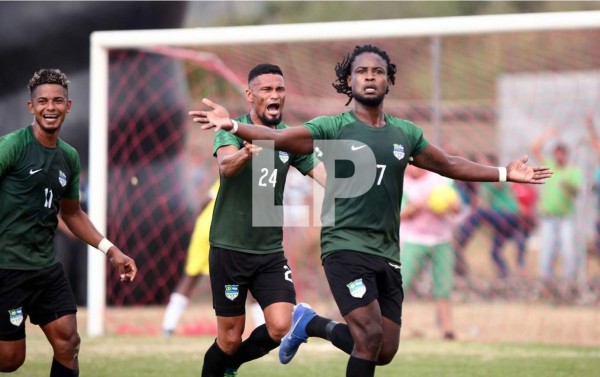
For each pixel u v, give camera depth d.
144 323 40.31
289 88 58.97
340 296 19.75
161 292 46.50
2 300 20.53
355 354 19.48
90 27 48.28
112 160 45.41
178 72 47.88
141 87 46.62
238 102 57.53
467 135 53.34
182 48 47.50
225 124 18.75
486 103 55.44
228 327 22.30
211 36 38.03
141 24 49.31
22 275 20.53
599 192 48.59
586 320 41.25
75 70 48.19
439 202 36.94
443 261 37.00
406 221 37.53
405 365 28.69
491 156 51.94
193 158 53.84
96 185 37.78
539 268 49.16
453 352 31.66
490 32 36.62
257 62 55.09
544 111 50.81
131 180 45.84
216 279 22.17
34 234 20.58
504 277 49.00
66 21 48.12
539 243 49.50
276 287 22.00
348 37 37.41
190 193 47.56
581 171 49.31
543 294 47.50
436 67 41.25
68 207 21.86
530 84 51.00
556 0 87.19
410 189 37.25
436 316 40.09
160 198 46.50
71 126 47.69
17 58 48.34
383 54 20.62
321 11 91.25
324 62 57.56
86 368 27.75
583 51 55.34
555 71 53.69
